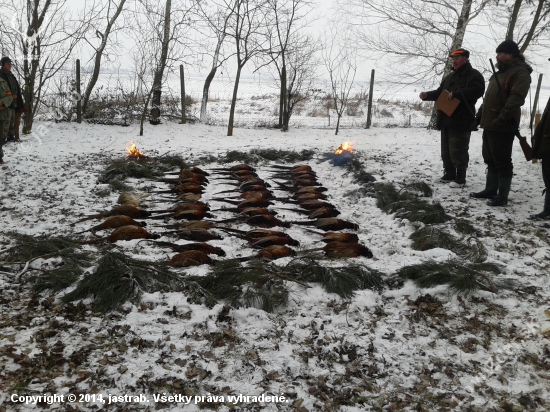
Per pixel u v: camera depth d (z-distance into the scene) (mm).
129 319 4117
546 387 3477
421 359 3775
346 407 3281
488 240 5891
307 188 8000
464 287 4547
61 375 3436
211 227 6207
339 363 3734
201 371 3555
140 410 3176
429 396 3398
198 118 18188
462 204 7273
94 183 8352
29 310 4215
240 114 23469
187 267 5023
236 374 3549
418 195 7672
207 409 3217
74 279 4586
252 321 4199
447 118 8055
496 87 6887
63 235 5844
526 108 23516
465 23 16000
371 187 7992
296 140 13594
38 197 7434
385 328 4160
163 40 15977
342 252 5488
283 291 4496
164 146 12219
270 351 3820
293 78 16094
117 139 13148
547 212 6527
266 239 5707
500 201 7145
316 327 4148
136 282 4445
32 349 3674
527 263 5301
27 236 5508
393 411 3258
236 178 8750
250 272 4672
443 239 5719
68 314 4156
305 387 3463
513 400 3363
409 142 12930
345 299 4539
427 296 4594
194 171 8922
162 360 3650
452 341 4004
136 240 5750
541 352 3840
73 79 15578
